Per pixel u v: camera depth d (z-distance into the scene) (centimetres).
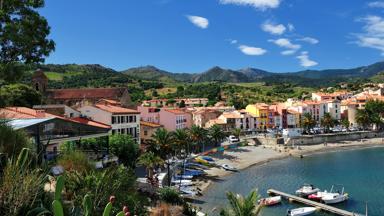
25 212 1316
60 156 3634
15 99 9888
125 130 9062
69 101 14150
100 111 8494
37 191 1403
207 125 18375
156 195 5366
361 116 18962
